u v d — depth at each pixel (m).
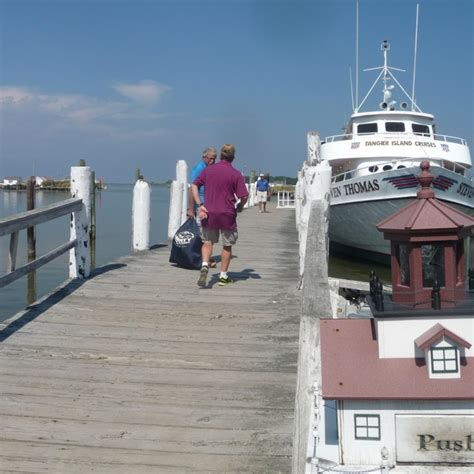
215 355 5.88
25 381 5.20
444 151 19.08
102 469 3.84
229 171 8.48
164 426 4.43
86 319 6.95
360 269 18.98
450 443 2.69
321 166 7.37
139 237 11.91
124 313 7.21
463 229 2.92
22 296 15.41
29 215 6.91
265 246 13.48
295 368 5.55
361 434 2.73
